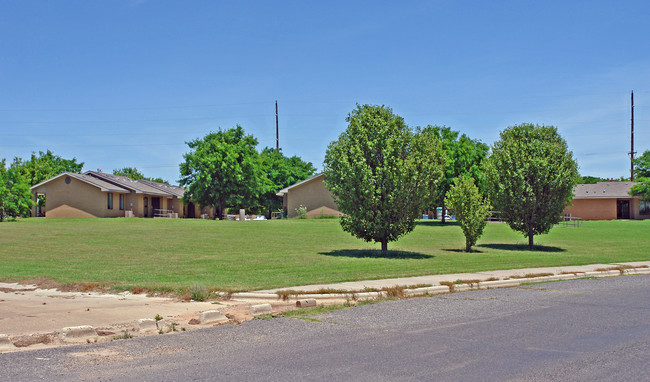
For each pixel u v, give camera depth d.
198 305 11.34
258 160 58.78
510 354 7.26
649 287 14.09
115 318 9.98
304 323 9.51
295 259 19.36
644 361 6.89
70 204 50.19
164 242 25.39
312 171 78.44
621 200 63.53
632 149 74.88
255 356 7.29
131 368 6.73
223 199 54.31
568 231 39.06
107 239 26.42
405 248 25.11
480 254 22.94
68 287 13.48
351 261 18.94
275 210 68.38
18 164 64.00
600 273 16.89
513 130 28.62
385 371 6.51
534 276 15.72
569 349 7.52
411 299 12.19
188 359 7.16
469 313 10.41
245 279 14.44
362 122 21.53
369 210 21.16
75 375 6.43
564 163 26.36
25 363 6.96
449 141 46.78
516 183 26.55
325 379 6.22
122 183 53.28
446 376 6.30
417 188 21.06
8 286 13.70
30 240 25.42
